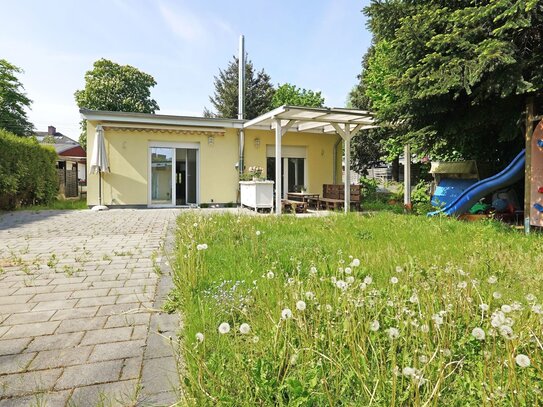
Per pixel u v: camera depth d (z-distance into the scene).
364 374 1.50
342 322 1.87
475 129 8.31
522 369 1.46
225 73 36.12
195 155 12.98
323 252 3.96
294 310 2.00
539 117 6.19
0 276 3.71
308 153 14.25
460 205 8.11
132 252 4.90
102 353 2.09
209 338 1.99
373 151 21.53
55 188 15.07
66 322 2.54
